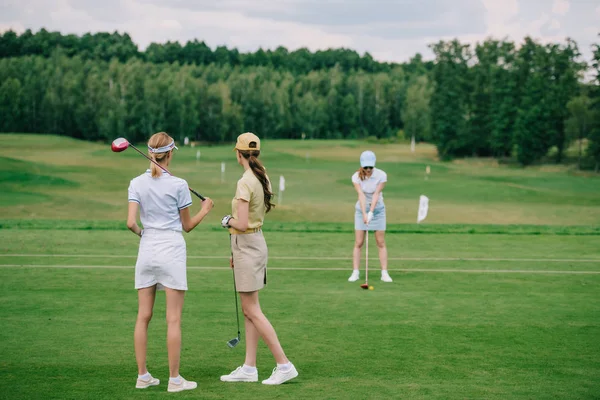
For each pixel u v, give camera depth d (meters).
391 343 6.34
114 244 12.79
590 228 16.59
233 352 6.05
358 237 9.59
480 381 5.20
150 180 5.11
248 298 5.26
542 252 12.53
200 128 123.62
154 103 114.00
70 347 6.10
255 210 5.30
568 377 5.32
